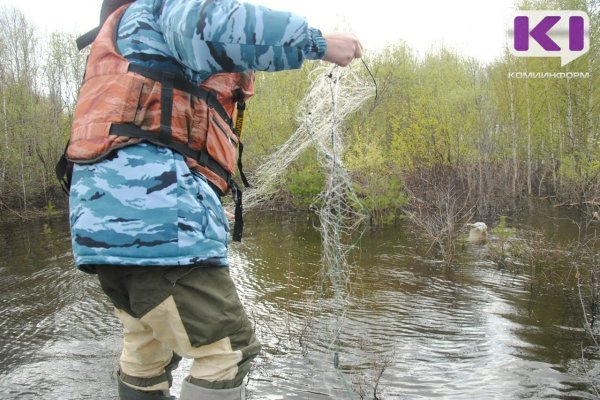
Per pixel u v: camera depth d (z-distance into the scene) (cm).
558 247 973
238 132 151
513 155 1877
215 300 124
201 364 125
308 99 202
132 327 143
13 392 499
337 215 230
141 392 149
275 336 617
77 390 499
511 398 454
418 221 1230
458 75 2339
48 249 1236
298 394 472
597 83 1845
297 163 1555
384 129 1977
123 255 117
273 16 116
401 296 759
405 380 493
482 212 1535
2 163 1967
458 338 594
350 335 609
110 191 118
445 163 1895
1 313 747
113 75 122
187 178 122
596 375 492
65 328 677
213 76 134
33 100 2362
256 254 1123
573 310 672
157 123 120
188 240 119
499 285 800
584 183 1612
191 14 113
